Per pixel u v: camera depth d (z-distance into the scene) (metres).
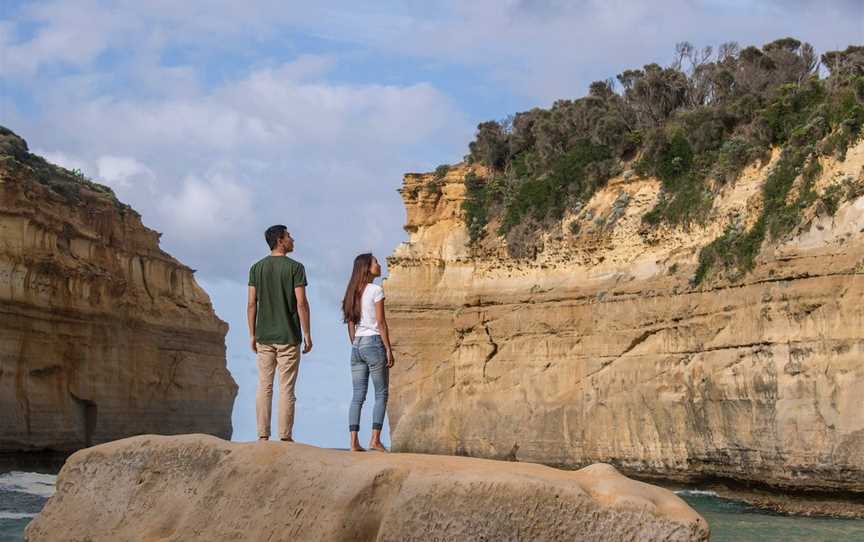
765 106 44.44
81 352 55.09
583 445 46.47
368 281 15.98
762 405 35.88
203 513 13.91
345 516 12.88
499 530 12.50
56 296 53.03
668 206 46.19
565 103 60.50
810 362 34.03
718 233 42.22
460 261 57.69
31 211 50.97
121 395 60.34
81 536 14.64
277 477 13.65
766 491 35.84
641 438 43.12
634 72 60.34
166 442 14.82
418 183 61.97
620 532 12.44
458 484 12.66
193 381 72.69
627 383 44.16
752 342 36.81
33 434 49.41
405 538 12.62
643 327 44.06
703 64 55.28
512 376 51.28
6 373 48.03
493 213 57.81
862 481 31.94
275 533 13.29
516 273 53.28
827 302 33.78
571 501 12.52
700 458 39.47
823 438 33.09
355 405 15.78
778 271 36.00
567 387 48.53
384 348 15.80
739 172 42.91
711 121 46.25
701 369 39.75
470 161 62.66
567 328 49.25
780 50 49.78
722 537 26.19
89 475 15.02
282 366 15.38
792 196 37.97
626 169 50.66
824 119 38.56
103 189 68.19
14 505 32.81
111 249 63.38
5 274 48.69
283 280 15.45
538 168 56.88
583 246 49.62
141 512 14.51
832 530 27.62
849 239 34.12
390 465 13.13
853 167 35.62
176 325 71.19
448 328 57.03
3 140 58.28
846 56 46.28
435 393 55.72
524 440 49.47
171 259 73.44
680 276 42.78
